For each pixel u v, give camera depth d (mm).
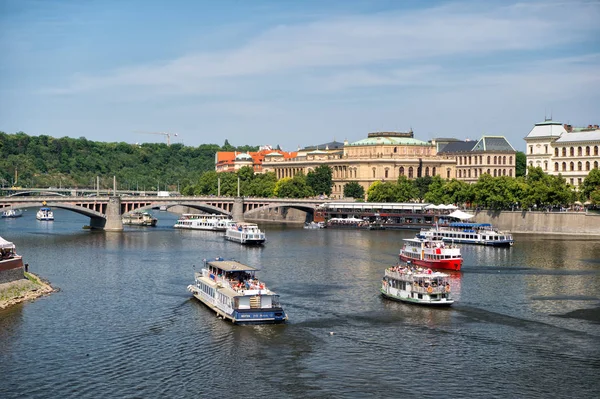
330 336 127750
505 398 102625
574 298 157500
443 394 103688
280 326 133625
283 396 102562
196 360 115562
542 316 141875
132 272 186000
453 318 139875
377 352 119812
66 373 110062
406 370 112125
